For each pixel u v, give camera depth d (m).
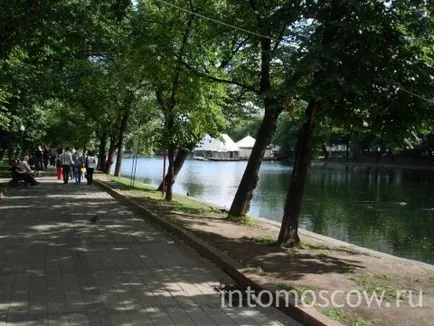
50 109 40.00
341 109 9.50
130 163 81.88
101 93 28.61
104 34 19.72
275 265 8.70
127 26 18.70
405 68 8.94
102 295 7.07
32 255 9.44
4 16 14.66
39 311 6.36
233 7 15.51
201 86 17.30
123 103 30.95
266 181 43.22
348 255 10.30
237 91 21.81
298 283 7.53
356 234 17.98
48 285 7.50
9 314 6.23
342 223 20.39
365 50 8.92
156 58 16.41
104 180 28.94
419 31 8.78
